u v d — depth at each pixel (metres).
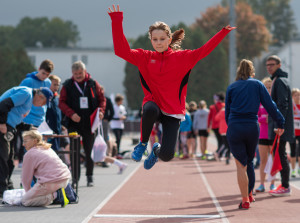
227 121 15.71
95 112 20.59
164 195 18.56
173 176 25.70
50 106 19.38
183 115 9.95
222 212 14.72
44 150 15.85
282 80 18.05
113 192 19.22
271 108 15.47
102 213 14.44
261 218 13.69
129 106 140.88
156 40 9.98
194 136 40.12
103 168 30.44
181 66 9.84
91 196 18.11
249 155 15.73
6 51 139.25
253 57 153.00
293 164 24.81
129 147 51.91
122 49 9.75
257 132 15.18
